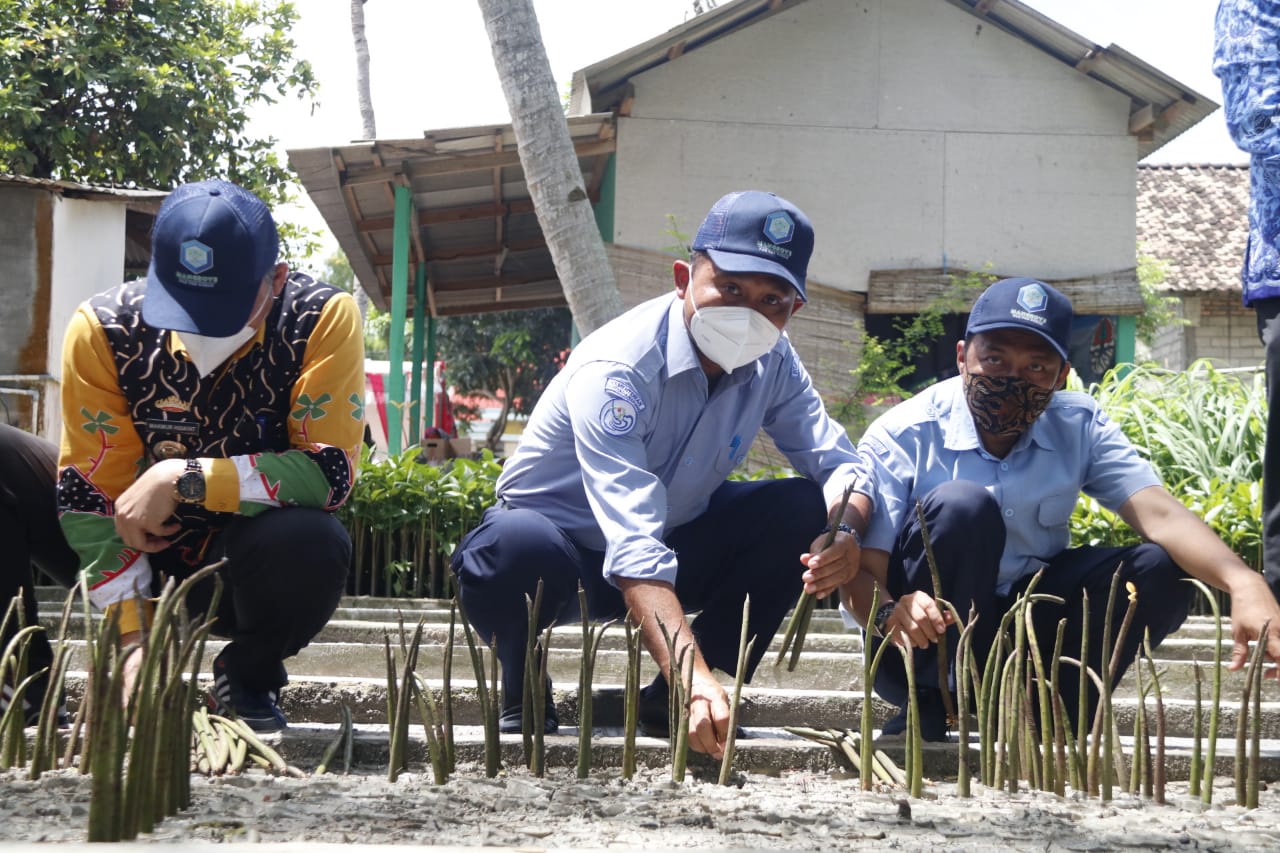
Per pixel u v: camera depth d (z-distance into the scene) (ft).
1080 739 8.29
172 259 8.33
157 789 6.38
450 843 5.98
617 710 10.53
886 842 6.35
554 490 9.69
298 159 29.53
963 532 9.18
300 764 8.52
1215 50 9.93
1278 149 9.32
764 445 31.01
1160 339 55.36
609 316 23.09
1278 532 9.62
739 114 35.14
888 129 35.53
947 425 10.00
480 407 73.61
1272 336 9.59
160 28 50.16
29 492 9.28
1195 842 6.57
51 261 30.30
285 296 9.20
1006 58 35.63
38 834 5.94
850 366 35.19
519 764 8.66
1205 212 57.72
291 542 8.78
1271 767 9.08
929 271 35.24
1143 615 9.43
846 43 35.37
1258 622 8.70
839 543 8.89
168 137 48.67
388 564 17.11
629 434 8.87
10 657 8.14
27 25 46.32
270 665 9.20
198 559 9.55
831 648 13.96
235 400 9.11
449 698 8.16
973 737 10.19
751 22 35.01
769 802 7.53
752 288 8.75
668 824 6.66
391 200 34.65
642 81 34.88
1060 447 9.96
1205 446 19.01
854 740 9.11
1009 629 9.78
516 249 41.22
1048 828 6.84
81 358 8.98
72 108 48.16
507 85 23.16
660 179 34.94
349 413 9.16
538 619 8.95
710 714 8.04
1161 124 35.78
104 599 8.94
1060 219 35.78
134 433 9.16
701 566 10.03
